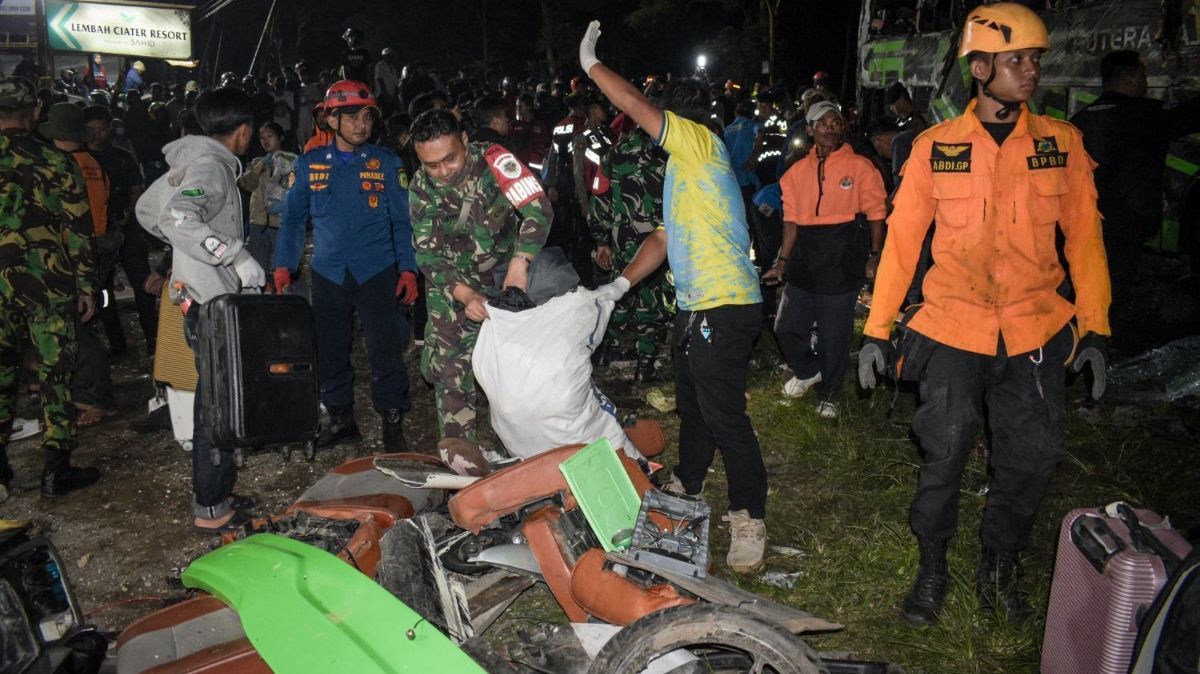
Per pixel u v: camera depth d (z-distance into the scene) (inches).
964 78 331.9
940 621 138.5
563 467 120.4
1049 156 124.4
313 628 100.2
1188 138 264.7
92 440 225.9
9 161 182.7
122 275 416.2
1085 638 106.0
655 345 251.1
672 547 115.6
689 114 147.4
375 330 204.4
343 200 198.8
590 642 106.1
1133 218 220.7
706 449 169.9
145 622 112.1
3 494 192.1
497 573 127.5
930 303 133.2
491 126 268.4
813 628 102.7
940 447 133.8
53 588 113.9
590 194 255.9
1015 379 129.6
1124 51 219.0
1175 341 237.3
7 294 184.5
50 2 905.5
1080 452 200.4
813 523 174.2
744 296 147.1
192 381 183.3
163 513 186.2
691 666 102.3
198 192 157.0
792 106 500.4
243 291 164.9
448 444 143.0
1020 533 136.9
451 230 172.9
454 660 96.7
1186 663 83.3
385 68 652.7
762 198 272.5
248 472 204.4
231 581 111.0
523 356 137.8
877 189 209.5
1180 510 174.7
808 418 219.3
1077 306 130.1
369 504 140.1
